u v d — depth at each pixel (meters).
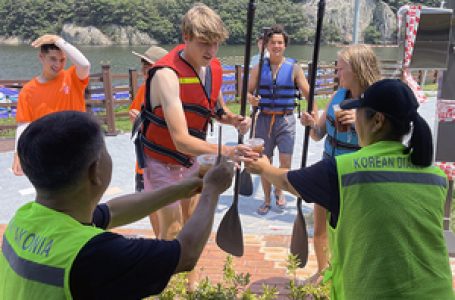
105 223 1.88
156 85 3.11
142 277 1.43
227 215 3.08
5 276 1.47
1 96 15.36
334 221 2.16
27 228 1.48
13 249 1.48
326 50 75.25
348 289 2.10
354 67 3.29
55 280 1.36
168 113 3.02
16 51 87.62
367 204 2.01
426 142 2.03
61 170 1.42
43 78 4.13
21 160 1.46
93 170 1.48
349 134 3.46
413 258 1.98
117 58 82.06
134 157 8.59
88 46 96.62
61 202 1.48
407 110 2.05
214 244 4.83
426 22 4.36
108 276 1.39
